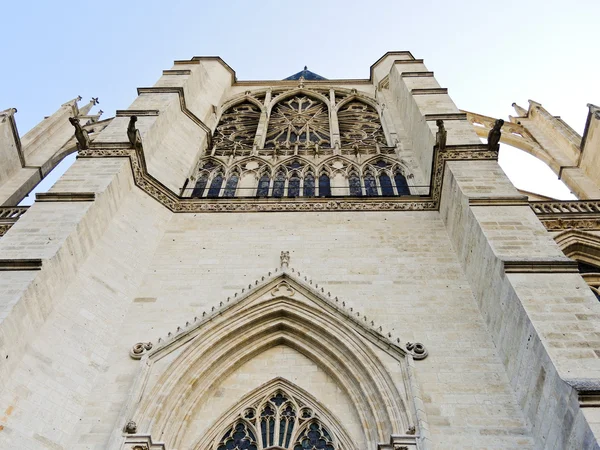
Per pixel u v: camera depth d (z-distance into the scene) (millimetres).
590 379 12156
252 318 17922
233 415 15828
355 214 23703
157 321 18047
